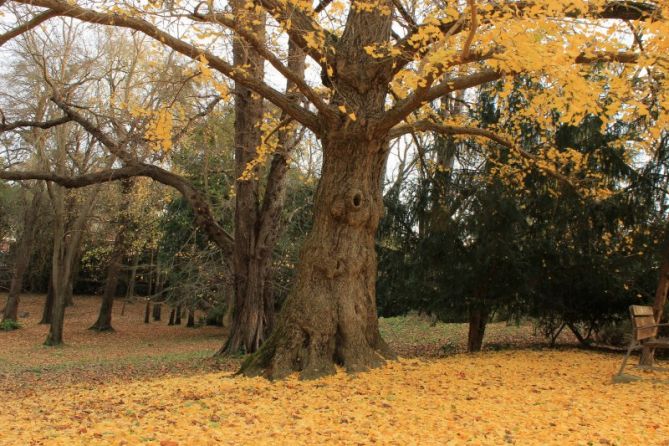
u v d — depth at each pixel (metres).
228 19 7.22
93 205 24.16
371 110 8.43
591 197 10.73
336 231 8.38
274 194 15.08
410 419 5.25
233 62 12.16
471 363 8.93
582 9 5.92
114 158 21.78
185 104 14.14
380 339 8.64
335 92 8.55
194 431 4.91
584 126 11.06
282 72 7.64
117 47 20.00
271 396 6.54
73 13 6.90
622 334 13.62
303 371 7.69
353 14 8.65
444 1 7.36
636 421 5.14
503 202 11.16
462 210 11.99
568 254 11.36
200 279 24.38
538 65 6.12
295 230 22.77
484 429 4.84
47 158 23.45
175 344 25.20
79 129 23.66
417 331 20.58
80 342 25.28
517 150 10.41
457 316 13.26
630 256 11.18
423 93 7.39
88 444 4.54
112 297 29.88
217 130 17.38
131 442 4.58
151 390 7.52
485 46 6.74
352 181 8.34
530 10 6.16
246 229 15.05
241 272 15.07
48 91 21.14
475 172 12.22
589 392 6.53
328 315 8.09
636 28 6.39
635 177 10.92
